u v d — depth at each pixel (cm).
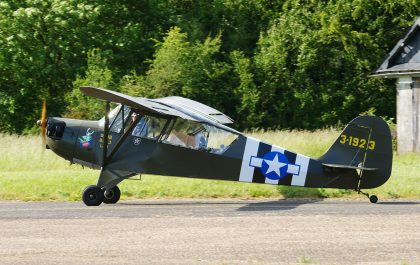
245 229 3053
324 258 2552
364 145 3769
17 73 9156
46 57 9231
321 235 2931
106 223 3192
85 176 4297
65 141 3881
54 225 3144
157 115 3769
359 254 2609
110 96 3512
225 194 4062
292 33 9319
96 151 3856
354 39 9044
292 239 2856
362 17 9188
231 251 2647
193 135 3762
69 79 9094
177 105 3903
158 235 2930
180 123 3766
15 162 5128
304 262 2477
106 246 2727
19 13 9031
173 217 3347
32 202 3875
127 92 8238
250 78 8994
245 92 8962
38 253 2616
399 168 4797
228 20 10112
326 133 6762
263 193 4050
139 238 2872
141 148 3794
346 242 2803
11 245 2748
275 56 9225
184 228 3073
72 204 3803
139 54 9406
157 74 8381
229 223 3189
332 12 9294
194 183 4178
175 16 9900
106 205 3775
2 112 9362
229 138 3769
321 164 3778
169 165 3778
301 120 9244
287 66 9344
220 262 2481
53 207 3681
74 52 9250
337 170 3778
